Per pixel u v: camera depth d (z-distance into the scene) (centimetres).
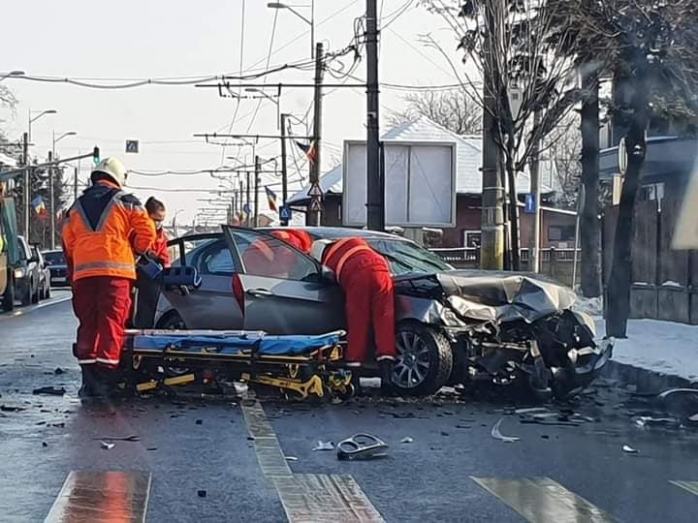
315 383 1084
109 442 858
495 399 1146
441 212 2897
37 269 3166
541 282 1153
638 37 1420
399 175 2878
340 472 769
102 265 1066
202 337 1100
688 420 1012
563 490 731
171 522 629
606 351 1189
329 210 5238
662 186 2564
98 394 1101
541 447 884
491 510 671
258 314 1161
